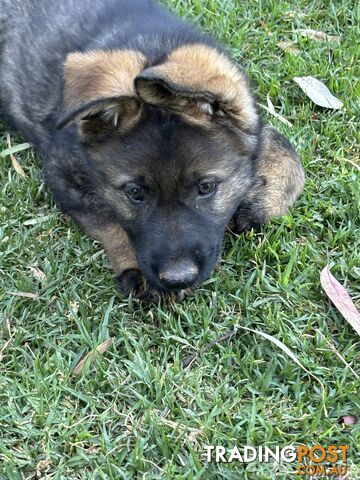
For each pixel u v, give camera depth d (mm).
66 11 557
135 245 457
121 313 466
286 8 655
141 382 430
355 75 608
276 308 463
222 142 441
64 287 485
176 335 452
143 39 476
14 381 433
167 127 426
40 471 402
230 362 441
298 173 526
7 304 473
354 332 455
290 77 604
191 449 396
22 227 521
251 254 492
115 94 415
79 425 414
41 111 537
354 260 486
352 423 414
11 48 583
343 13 650
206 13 646
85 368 436
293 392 428
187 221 441
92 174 468
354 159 554
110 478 392
